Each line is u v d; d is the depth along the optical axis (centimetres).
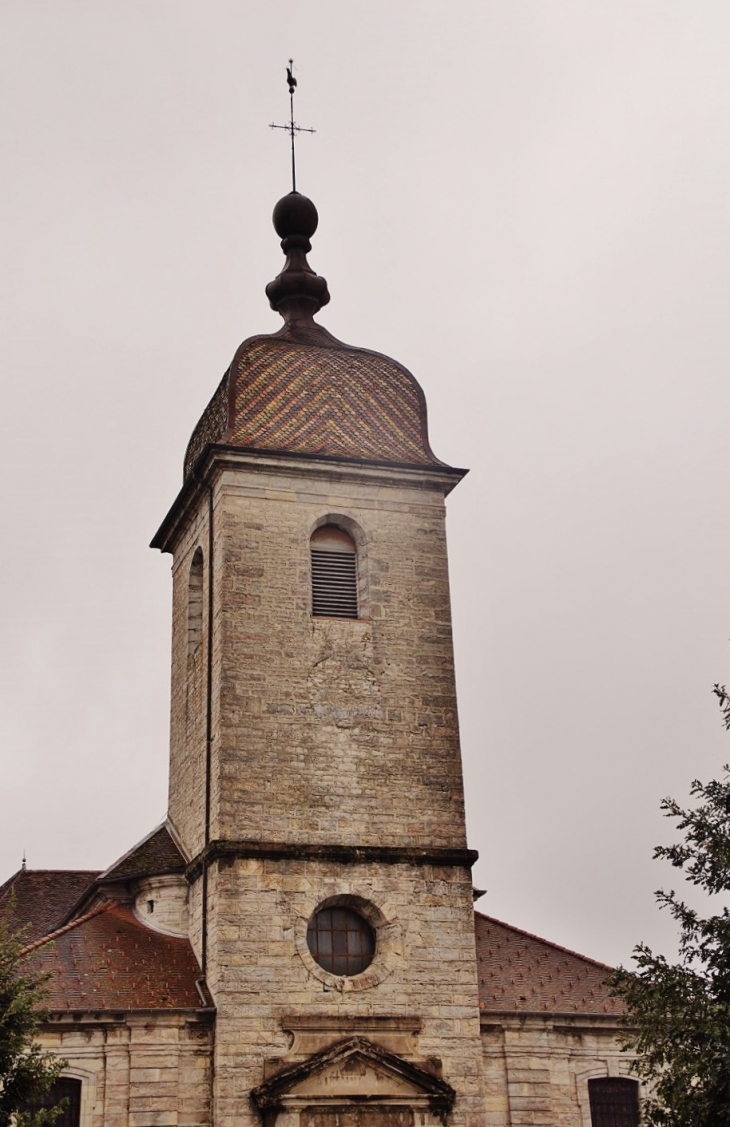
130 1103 2953
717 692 2691
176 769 3741
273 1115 2947
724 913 2588
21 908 4250
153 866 3466
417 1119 3030
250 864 3167
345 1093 2997
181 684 3791
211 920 3161
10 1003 2580
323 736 3341
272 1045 3034
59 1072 2716
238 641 3366
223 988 3055
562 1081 3247
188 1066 3017
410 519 3616
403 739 3397
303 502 3544
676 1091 2495
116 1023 3006
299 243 4084
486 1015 3241
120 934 3316
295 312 3956
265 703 3328
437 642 3516
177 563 3994
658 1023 2522
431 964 3203
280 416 3641
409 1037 3125
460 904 3272
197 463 3603
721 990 2548
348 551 3591
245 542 3459
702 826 2614
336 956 3209
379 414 3731
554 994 3375
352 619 3484
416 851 3275
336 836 3262
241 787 3244
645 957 2609
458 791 3388
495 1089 3200
